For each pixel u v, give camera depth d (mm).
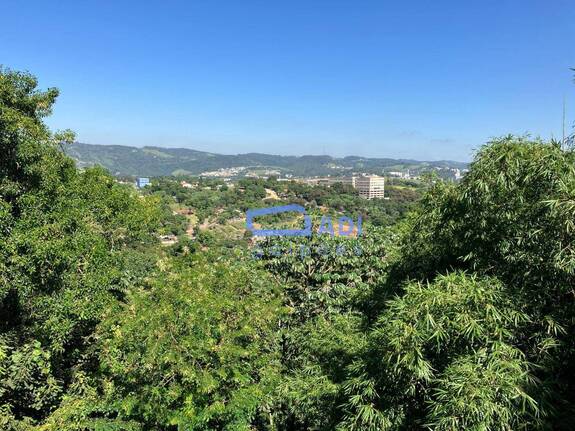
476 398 2807
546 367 3158
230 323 5711
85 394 6930
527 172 3465
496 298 3262
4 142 7293
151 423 6078
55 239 7223
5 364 6277
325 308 7973
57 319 7062
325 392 4449
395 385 3598
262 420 6926
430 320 3168
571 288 3318
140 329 5285
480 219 3848
